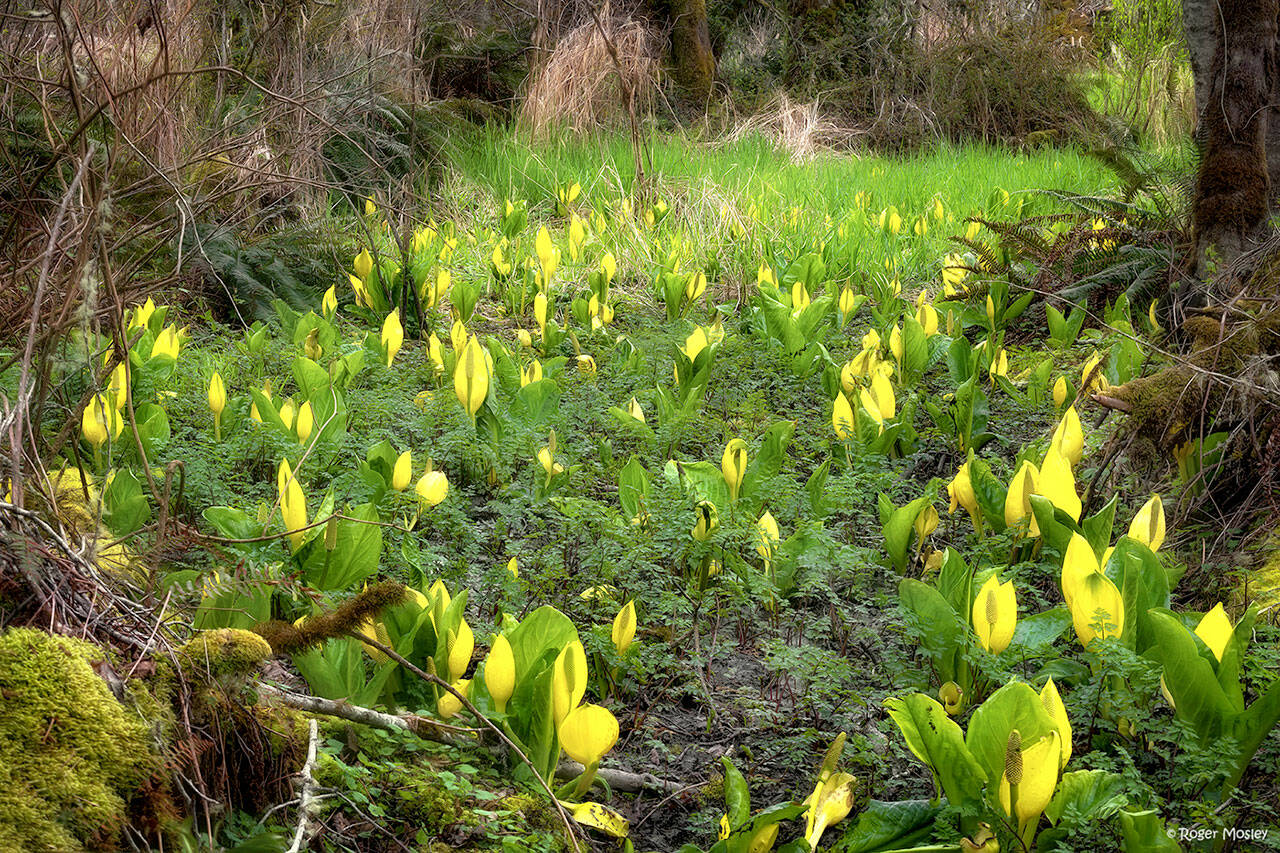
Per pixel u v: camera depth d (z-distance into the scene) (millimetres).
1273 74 4906
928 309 5641
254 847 1816
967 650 2584
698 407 4922
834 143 13203
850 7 14844
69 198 2062
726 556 3328
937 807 2125
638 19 13406
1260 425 3541
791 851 2152
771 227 8203
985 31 14742
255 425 4121
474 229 8484
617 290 7418
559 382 5180
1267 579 3148
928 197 9438
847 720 2682
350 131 7941
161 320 5102
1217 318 4000
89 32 4062
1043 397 4941
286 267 6695
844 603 3475
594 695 2918
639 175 8953
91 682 1748
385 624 2506
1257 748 2166
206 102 6090
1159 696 2488
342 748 2350
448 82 11805
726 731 2842
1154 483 3934
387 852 2145
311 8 7133
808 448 4613
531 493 3998
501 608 3086
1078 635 2529
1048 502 3016
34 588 1812
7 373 2938
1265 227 4867
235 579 2344
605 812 2246
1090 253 6113
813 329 5777
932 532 3723
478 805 2311
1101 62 14648
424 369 5312
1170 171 6230
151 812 1705
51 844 1533
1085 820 2004
